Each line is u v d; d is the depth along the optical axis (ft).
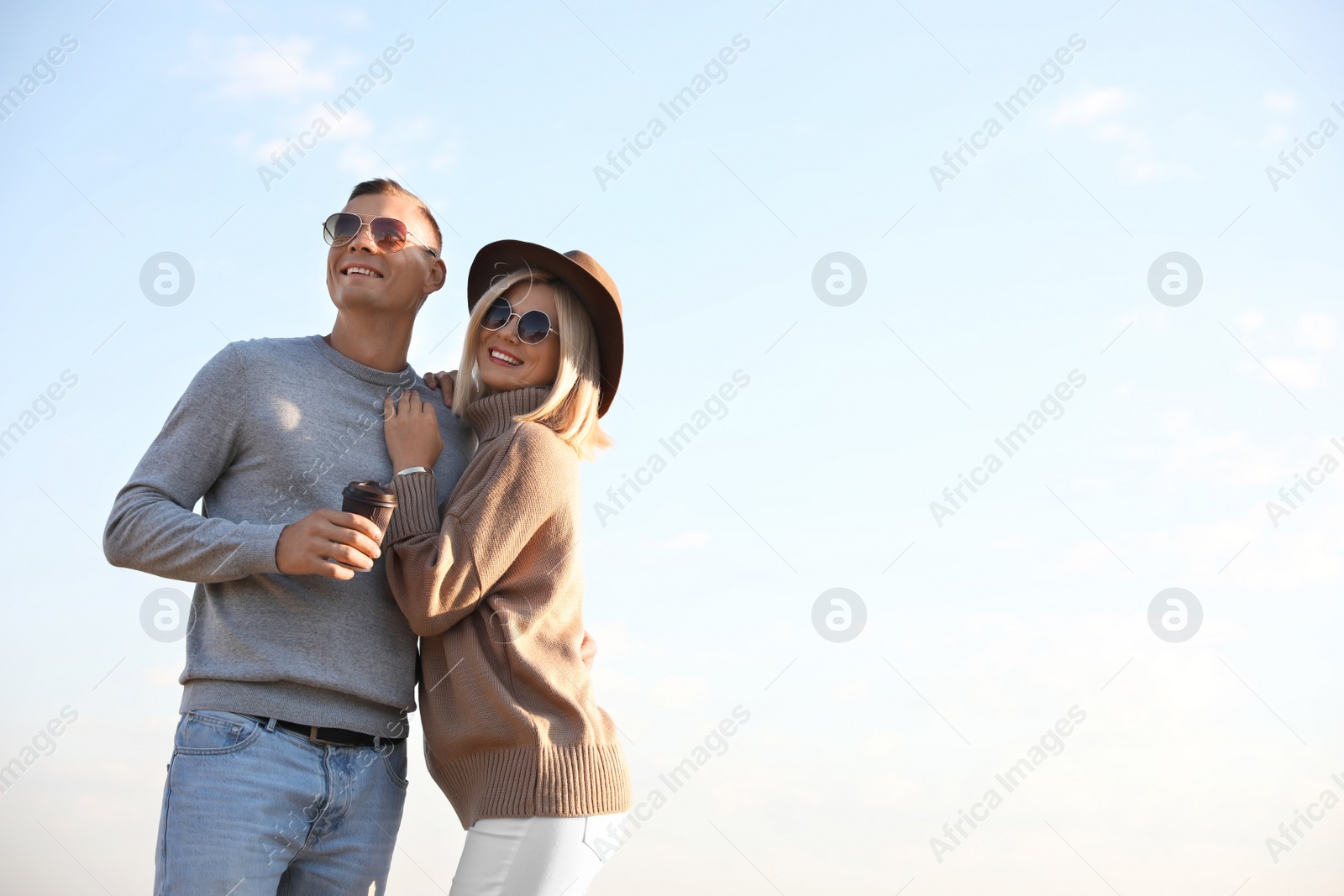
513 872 7.02
